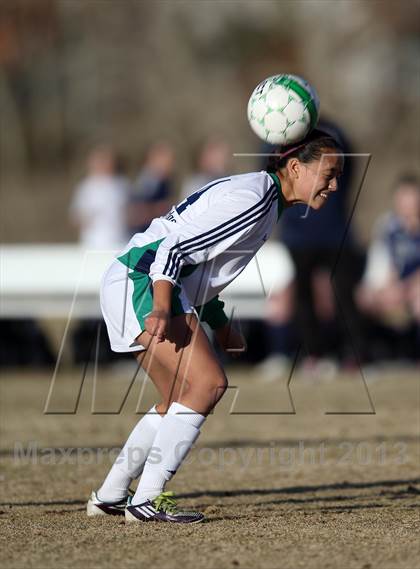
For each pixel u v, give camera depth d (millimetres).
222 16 100250
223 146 43688
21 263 42469
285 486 22125
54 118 117438
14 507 19812
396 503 20000
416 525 17484
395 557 15328
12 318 42562
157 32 104438
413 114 94938
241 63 98062
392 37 93938
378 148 93938
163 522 17672
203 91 103062
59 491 21594
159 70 104250
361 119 94062
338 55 91875
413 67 95500
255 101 17812
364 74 95000
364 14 91500
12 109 115000
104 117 112375
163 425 17438
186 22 103062
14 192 104125
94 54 108938
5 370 42625
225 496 21047
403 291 41406
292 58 93125
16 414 32219
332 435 28406
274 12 94375
